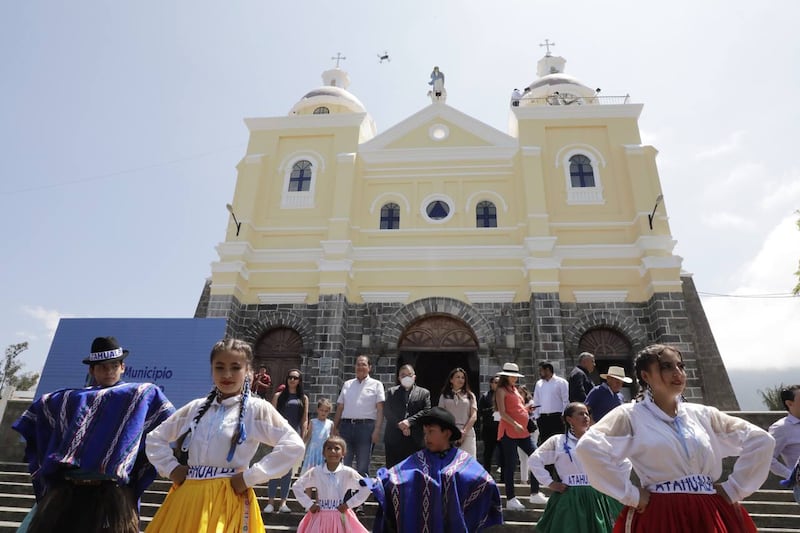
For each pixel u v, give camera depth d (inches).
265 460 135.6
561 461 204.8
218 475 135.3
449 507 147.3
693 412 129.0
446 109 726.5
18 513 311.3
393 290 623.5
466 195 679.1
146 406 156.5
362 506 296.8
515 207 664.4
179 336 534.0
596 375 581.9
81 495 142.8
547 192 661.3
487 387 565.0
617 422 129.2
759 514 302.7
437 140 718.5
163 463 138.9
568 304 597.6
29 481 375.9
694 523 115.1
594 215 645.9
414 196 683.4
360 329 610.2
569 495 197.6
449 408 309.7
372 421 317.1
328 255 623.5
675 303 566.6
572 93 852.0
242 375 149.6
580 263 615.8
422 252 634.8
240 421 141.3
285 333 624.7
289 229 665.0
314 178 698.2
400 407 294.2
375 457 487.2
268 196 693.9
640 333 580.7
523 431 308.2
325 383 558.6
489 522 151.9
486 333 589.3
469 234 650.8
